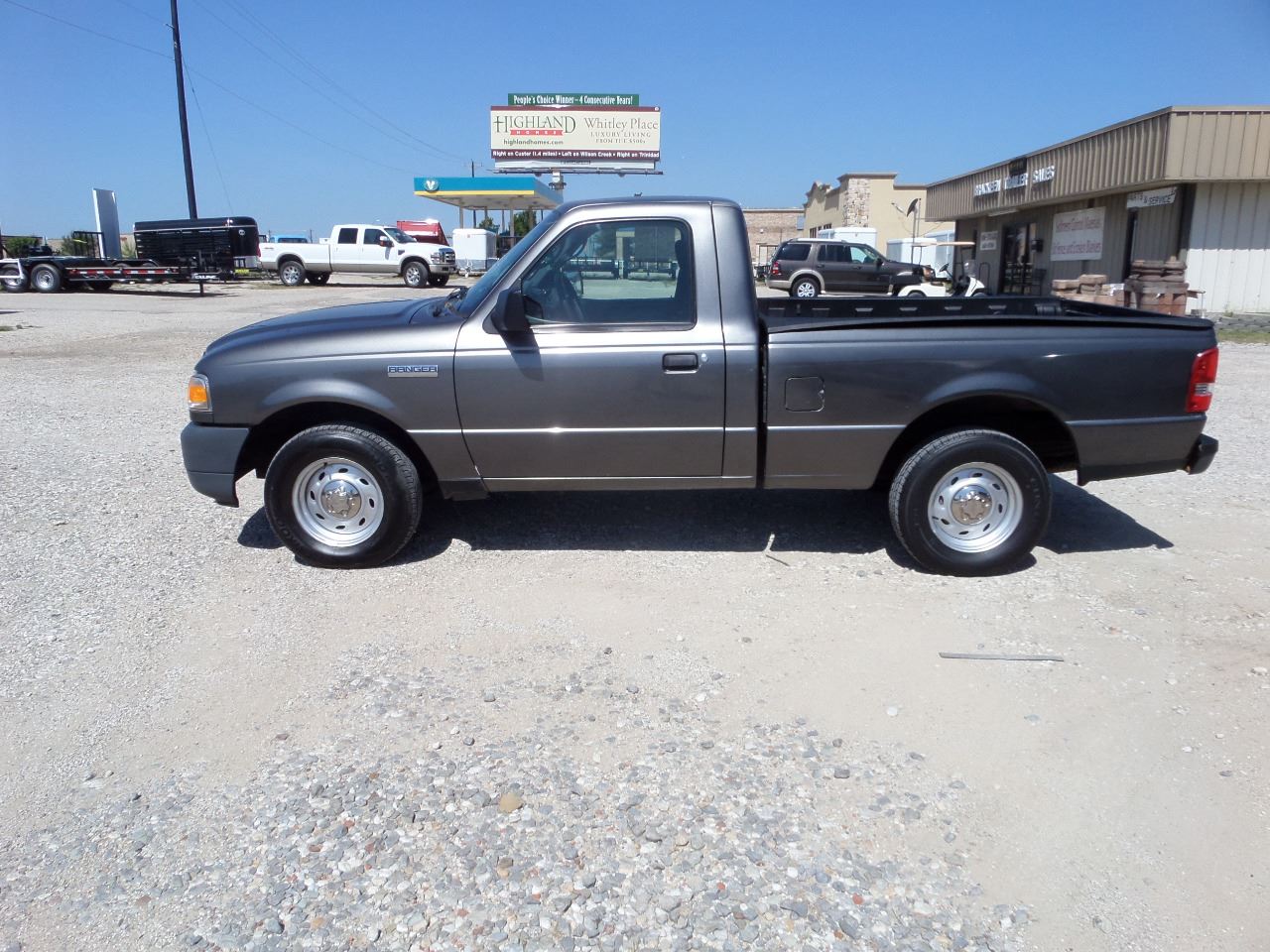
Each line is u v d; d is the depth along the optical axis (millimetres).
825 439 4973
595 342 4922
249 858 2977
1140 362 4938
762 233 71312
